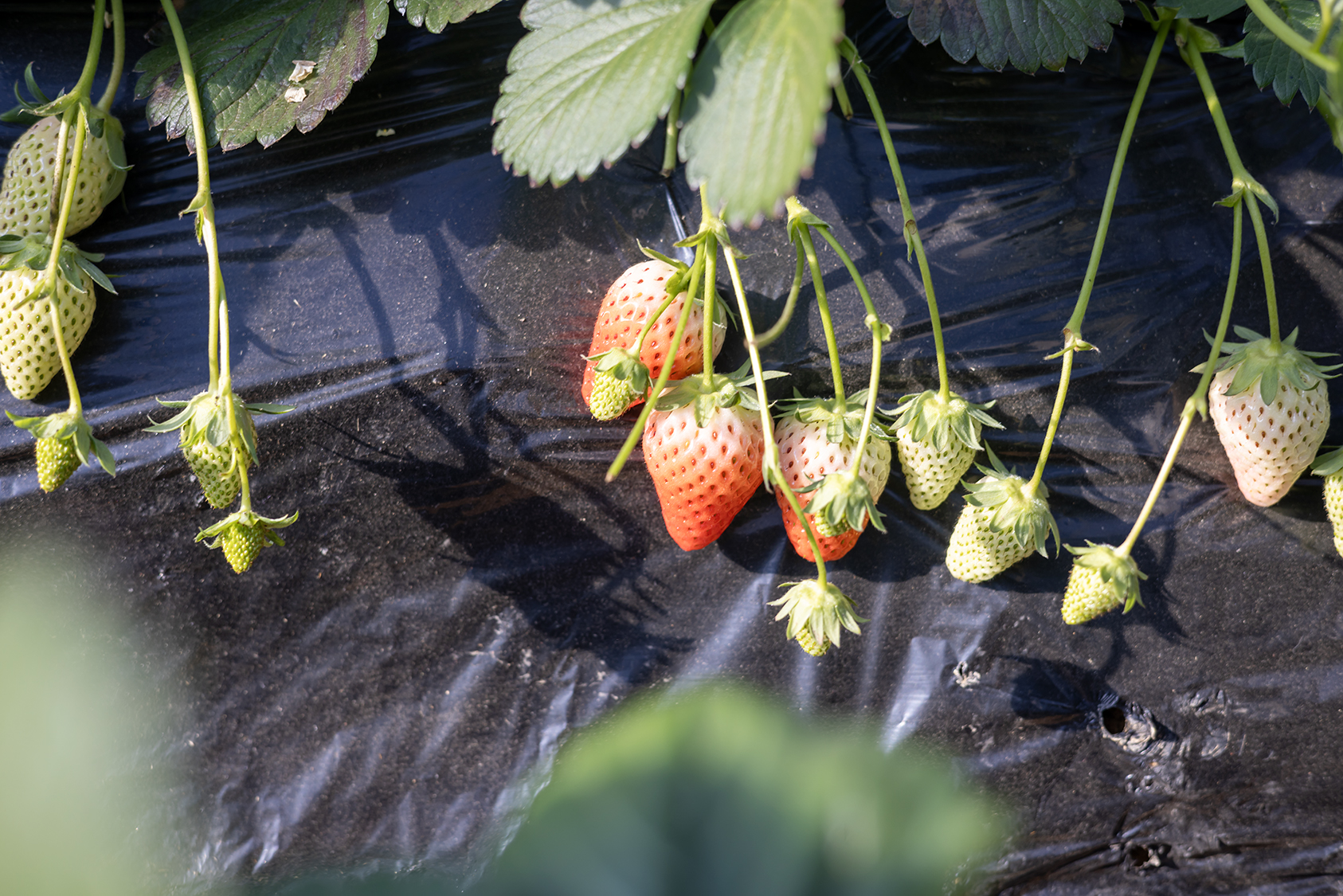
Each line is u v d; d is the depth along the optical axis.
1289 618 0.67
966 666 0.68
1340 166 0.66
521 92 0.58
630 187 0.67
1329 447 0.66
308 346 0.67
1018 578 0.67
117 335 0.66
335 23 0.64
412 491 0.67
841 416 0.64
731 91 0.54
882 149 0.67
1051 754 0.68
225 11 0.65
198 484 0.67
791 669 0.68
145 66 0.65
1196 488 0.67
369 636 0.68
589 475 0.67
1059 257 0.67
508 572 0.68
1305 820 0.68
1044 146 0.66
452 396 0.67
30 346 0.65
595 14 0.57
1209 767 0.68
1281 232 0.66
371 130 0.67
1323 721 0.67
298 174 0.67
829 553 0.65
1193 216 0.66
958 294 0.66
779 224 0.66
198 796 0.68
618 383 0.63
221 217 0.67
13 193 0.64
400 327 0.67
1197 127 0.66
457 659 0.68
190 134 0.64
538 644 0.68
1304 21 0.63
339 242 0.67
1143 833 0.68
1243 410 0.65
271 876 0.68
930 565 0.67
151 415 0.66
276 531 0.67
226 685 0.68
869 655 0.68
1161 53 0.66
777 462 0.63
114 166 0.65
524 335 0.67
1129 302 0.66
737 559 0.68
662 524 0.68
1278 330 0.64
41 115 0.64
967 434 0.64
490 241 0.67
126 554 0.67
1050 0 0.63
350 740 0.68
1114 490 0.67
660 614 0.68
